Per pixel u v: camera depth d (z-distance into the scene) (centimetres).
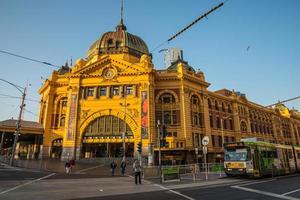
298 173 3073
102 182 1989
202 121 4578
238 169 2286
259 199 1188
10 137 5062
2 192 1334
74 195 1308
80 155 3988
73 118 4162
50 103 4741
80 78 4425
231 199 1191
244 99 5966
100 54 4941
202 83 4781
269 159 2541
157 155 3869
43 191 1419
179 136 4188
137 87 4262
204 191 1484
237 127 5409
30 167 3134
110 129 4109
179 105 4362
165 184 1903
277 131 7044
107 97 4275
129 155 4097
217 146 4738
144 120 3984
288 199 1186
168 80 4525
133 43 5156
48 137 4550
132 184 1889
